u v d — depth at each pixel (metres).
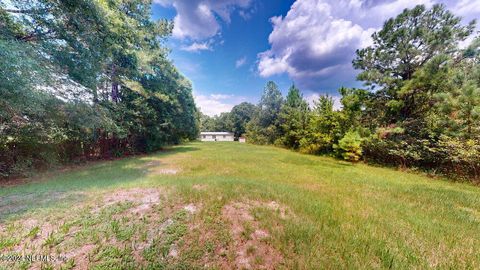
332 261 2.00
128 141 13.96
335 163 10.48
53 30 6.23
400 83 9.60
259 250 2.20
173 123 18.03
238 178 5.91
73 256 2.00
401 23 9.83
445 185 6.08
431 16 9.19
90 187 4.54
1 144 6.18
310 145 15.63
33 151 7.20
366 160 11.07
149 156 12.68
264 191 4.29
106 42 7.73
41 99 5.27
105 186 4.63
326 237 2.47
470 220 3.30
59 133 7.82
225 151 16.27
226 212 3.15
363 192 4.84
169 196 3.76
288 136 21.30
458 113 6.77
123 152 13.13
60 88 6.31
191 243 2.30
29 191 4.22
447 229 2.89
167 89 16.53
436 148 7.70
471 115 6.28
